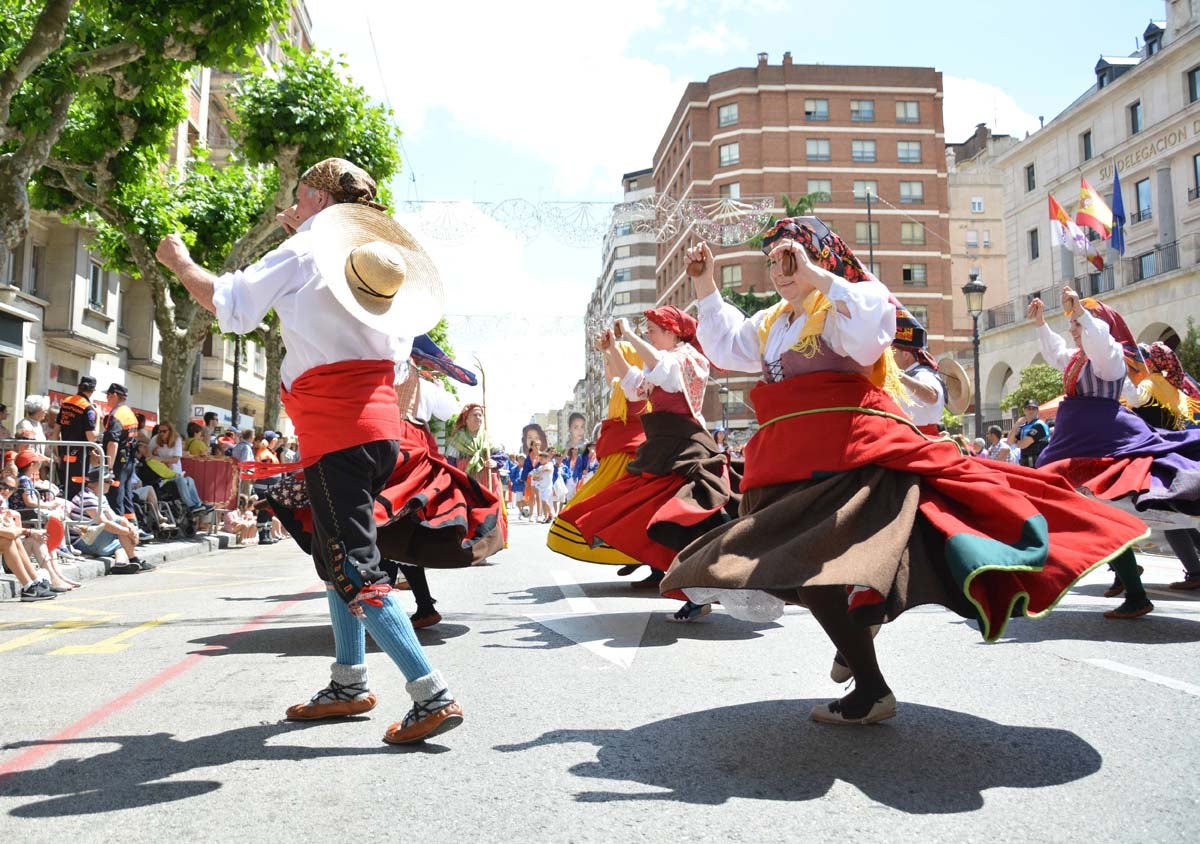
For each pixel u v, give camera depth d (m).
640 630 5.39
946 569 2.82
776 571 2.72
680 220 20.73
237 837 2.32
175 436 13.71
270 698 3.85
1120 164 35.88
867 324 2.97
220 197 19.06
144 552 11.11
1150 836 2.23
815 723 3.28
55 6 10.04
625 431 6.70
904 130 56.81
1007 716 3.32
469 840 2.29
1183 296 29.47
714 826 2.34
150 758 2.99
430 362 5.27
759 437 3.25
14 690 4.04
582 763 2.89
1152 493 5.07
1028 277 41.12
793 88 56.41
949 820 2.35
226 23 10.64
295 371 3.19
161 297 16.69
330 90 16.02
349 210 3.19
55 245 22.69
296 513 4.22
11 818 2.46
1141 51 37.84
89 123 14.59
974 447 17.16
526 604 6.65
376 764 2.91
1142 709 3.38
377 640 3.15
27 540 8.29
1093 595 6.50
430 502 4.84
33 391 22.14
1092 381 5.66
